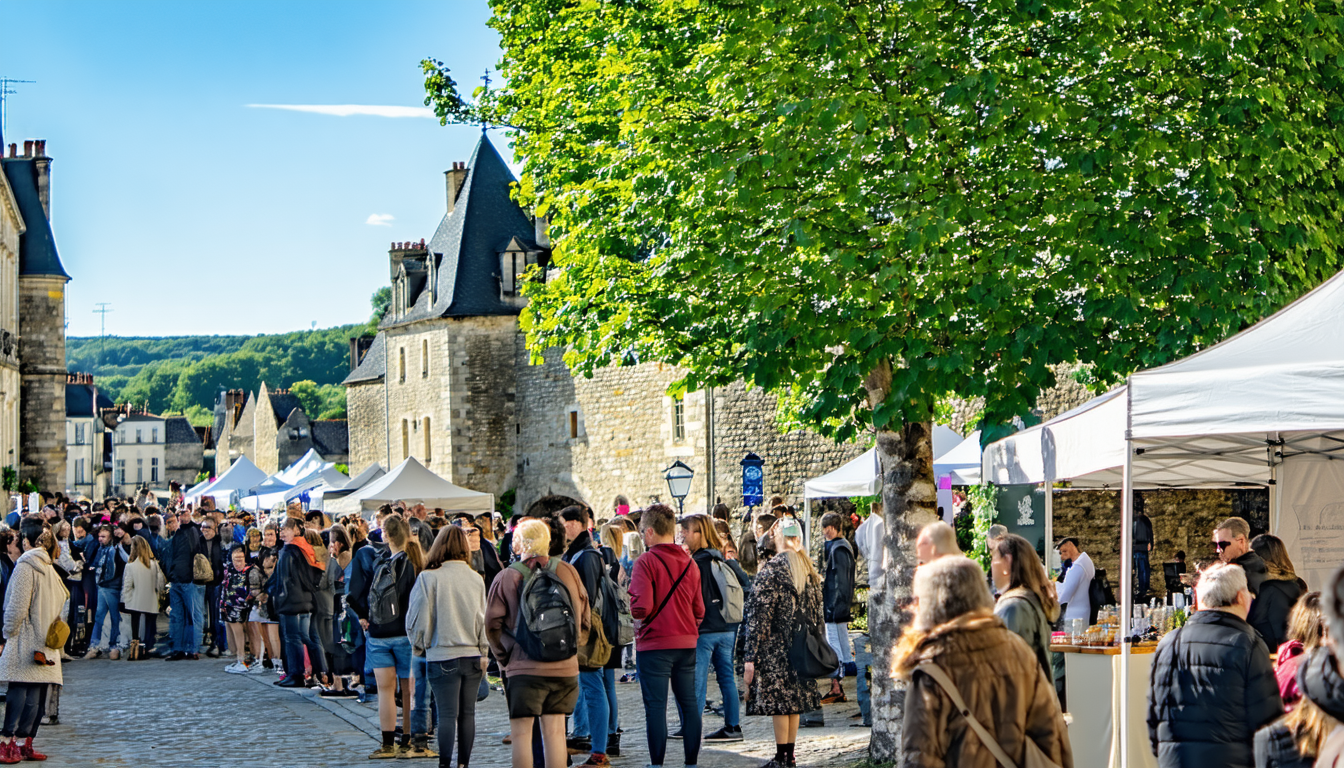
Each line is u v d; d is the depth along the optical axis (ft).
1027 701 14.51
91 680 54.34
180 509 72.28
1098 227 30.78
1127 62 32.17
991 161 31.83
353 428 181.68
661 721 30.76
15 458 134.92
